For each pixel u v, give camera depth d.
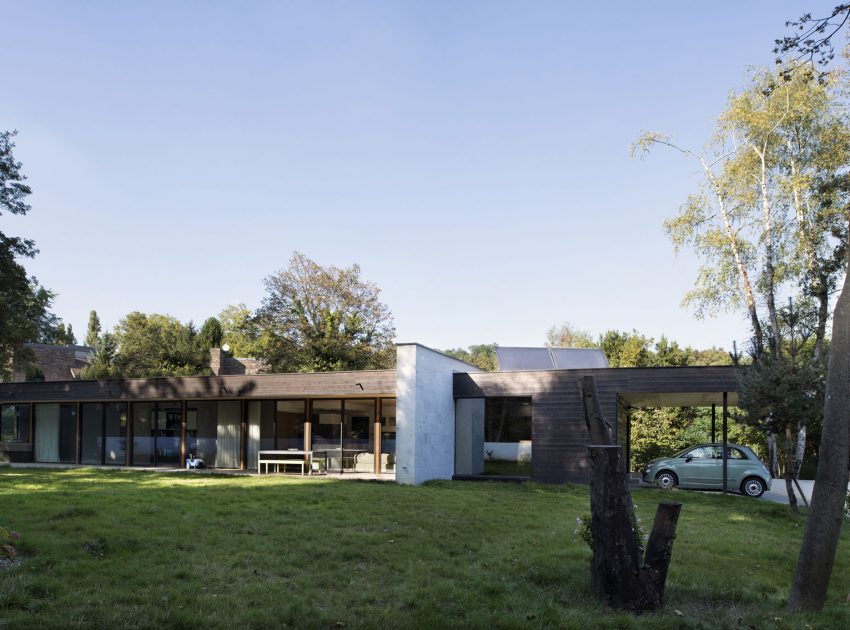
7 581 6.24
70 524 9.27
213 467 22.00
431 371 18.38
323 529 9.65
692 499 15.23
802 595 6.32
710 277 20.17
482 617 5.66
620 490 6.31
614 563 6.21
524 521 11.08
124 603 5.79
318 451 20.47
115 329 49.12
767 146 18.81
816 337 18.45
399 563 7.75
